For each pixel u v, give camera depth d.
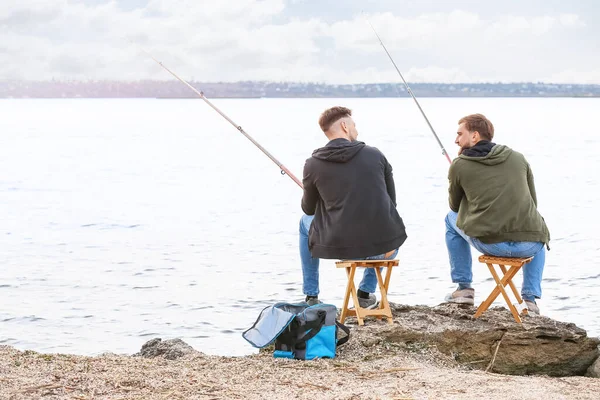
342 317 4.80
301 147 55.16
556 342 4.91
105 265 12.82
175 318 9.09
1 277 11.70
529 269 5.20
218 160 44.06
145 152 51.25
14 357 4.17
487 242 4.92
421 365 4.26
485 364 4.82
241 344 8.00
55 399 3.43
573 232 15.57
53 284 11.16
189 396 3.53
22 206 22.64
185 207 22.28
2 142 62.41
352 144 4.68
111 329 8.62
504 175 4.92
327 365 4.17
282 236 16.22
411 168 35.72
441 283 10.70
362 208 4.60
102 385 3.66
